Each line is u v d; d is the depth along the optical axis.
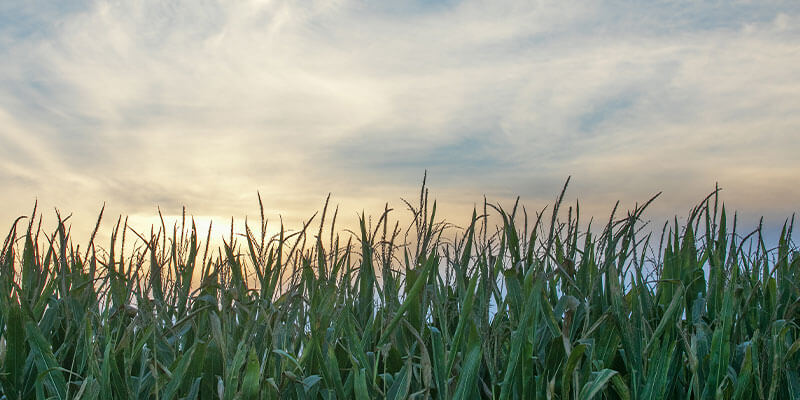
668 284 2.73
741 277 2.76
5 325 2.30
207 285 2.44
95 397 1.99
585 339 2.12
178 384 2.04
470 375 1.96
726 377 2.24
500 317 2.21
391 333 2.20
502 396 1.98
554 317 2.23
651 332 2.36
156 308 2.32
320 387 2.26
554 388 2.09
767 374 2.41
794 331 2.64
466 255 2.48
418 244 2.22
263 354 2.23
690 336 2.45
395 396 2.05
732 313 2.27
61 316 2.48
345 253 2.51
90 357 2.03
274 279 2.50
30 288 2.51
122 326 2.37
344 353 2.37
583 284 2.47
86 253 2.62
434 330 2.07
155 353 2.08
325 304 2.24
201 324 2.47
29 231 2.51
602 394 2.27
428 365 1.97
